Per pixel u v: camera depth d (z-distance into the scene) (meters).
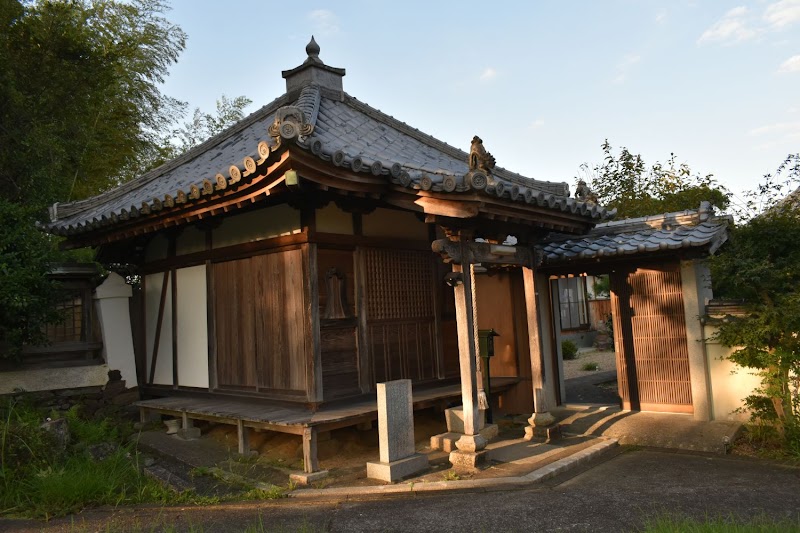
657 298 8.55
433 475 6.14
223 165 8.53
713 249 7.98
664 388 8.48
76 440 7.10
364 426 7.63
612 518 4.79
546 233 7.89
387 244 8.15
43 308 7.85
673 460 6.72
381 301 8.01
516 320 9.68
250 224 7.99
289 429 6.51
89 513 5.39
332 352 7.29
